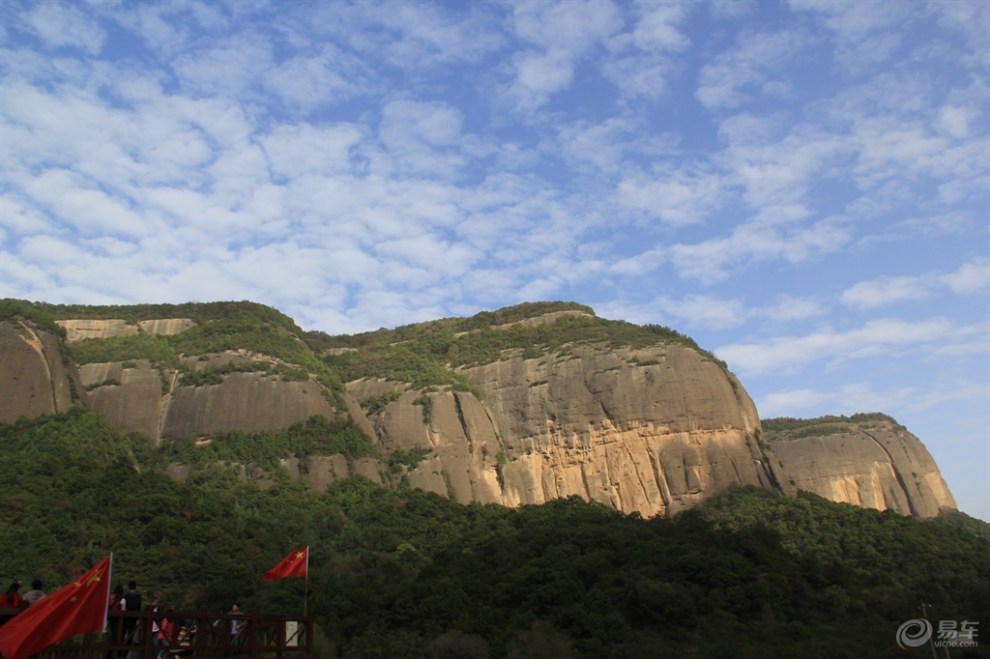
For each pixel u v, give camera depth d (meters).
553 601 72.50
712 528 97.00
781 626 71.44
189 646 37.12
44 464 90.56
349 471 120.69
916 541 103.75
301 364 136.12
